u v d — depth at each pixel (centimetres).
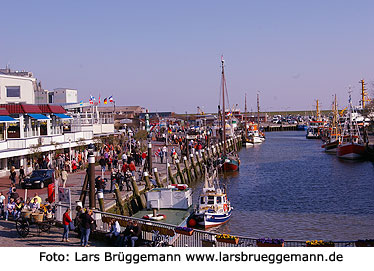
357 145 7562
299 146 11400
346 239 2802
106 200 3059
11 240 2042
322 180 5422
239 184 5197
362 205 3872
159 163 5562
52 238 2089
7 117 4238
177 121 14150
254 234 2948
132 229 1914
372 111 9756
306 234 2941
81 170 4525
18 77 5403
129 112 17000
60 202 2380
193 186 5031
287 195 4431
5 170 4125
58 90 7669
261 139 12706
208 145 7838
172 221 2753
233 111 14812
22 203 2412
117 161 4497
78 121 5825
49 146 4612
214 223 3061
